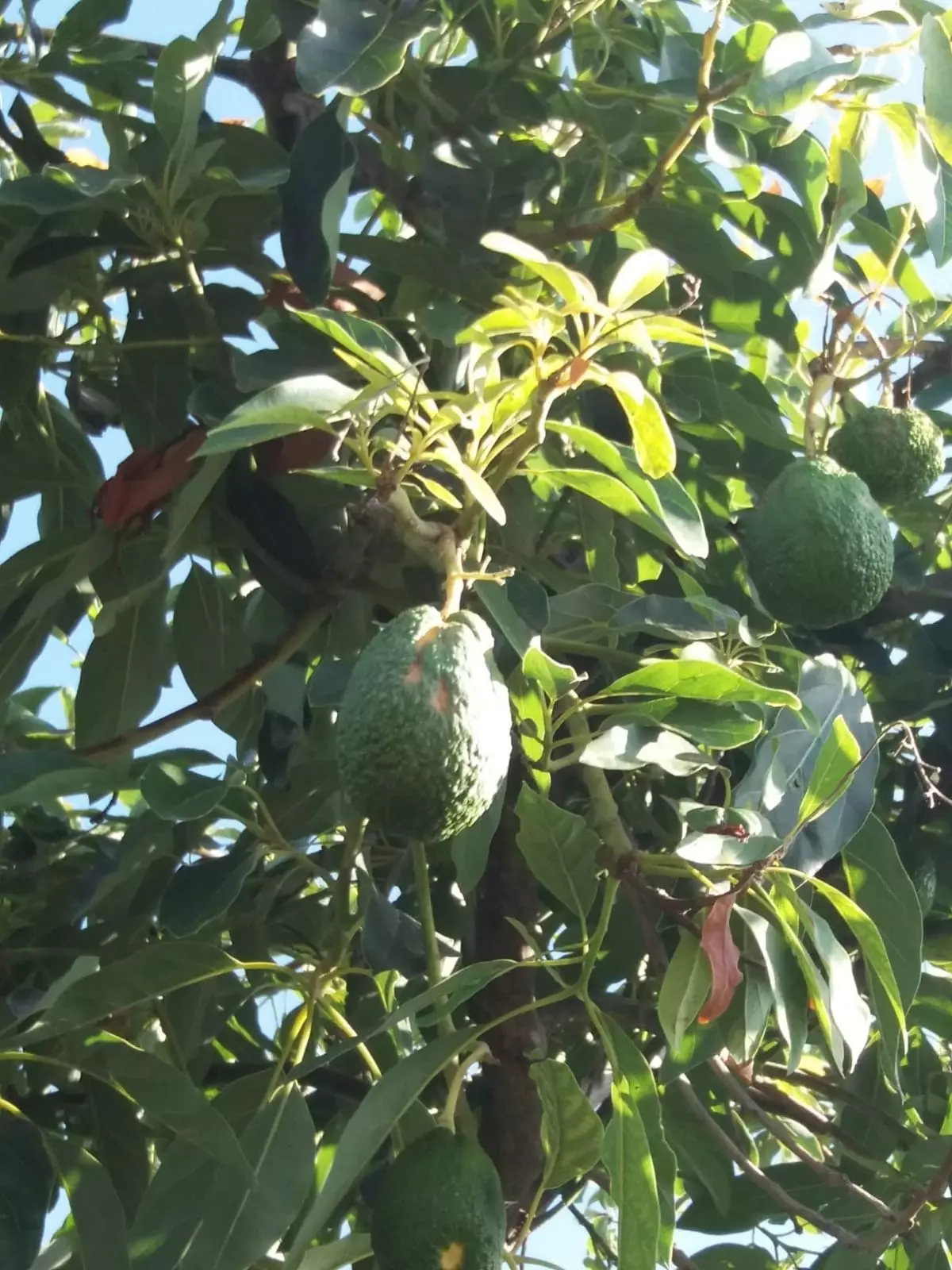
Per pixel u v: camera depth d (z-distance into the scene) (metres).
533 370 0.89
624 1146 0.98
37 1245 1.05
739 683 1.03
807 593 1.26
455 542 0.97
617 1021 1.42
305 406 0.87
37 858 1.62
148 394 1.37
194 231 1.31
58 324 1.62
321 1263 1.08
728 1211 1.47
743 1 1.45
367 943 1.24
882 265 1.51
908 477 1.44
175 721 1.25
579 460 1.37
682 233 1.42
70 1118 1.39
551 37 1.45
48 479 1.51
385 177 1.40
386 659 0.87
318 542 1.30
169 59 1.22
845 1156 1.50
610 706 1.07
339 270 1.35
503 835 1.36
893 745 1.53
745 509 1.48
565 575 1.39
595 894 1.09
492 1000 1.29
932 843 1.52
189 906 1.17
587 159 1.49
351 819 1.27
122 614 1.44
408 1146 1.02
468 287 1.34
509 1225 1.23
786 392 1.57
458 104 1.45
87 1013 1.14
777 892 1.10
